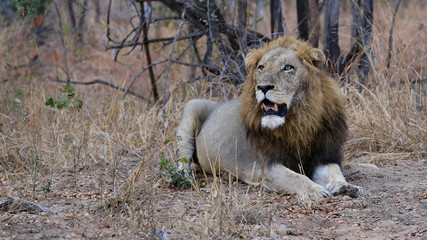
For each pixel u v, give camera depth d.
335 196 9.12
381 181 10.12
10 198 8.41
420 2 24.52
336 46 15.37
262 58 9.35
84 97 13.29
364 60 14.59
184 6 15.30
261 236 7.38
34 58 20.92
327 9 15.34
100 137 12.42
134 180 9.24
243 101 9.70
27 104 14.05
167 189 9.80
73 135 12.36
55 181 10.15
